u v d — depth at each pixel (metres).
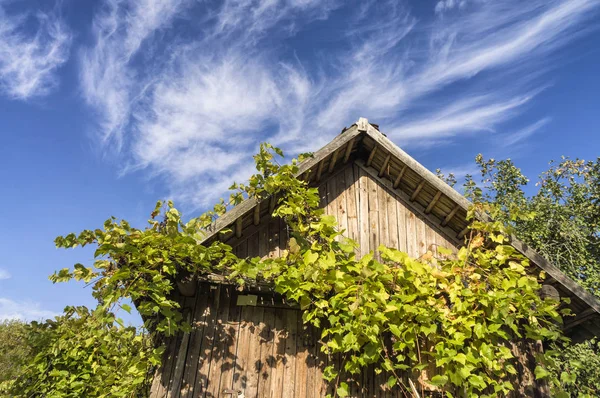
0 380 6.99
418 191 5.61
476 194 5.09
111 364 5.50
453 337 4.42
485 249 5.02
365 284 4.40
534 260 4.69
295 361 4.82
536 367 4.44
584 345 9.55
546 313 4.45
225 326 4.93
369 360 4.54
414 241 5.60
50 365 6.69
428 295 4.60
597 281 10.94
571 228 11.91
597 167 12.71
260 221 5.44
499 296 4.36
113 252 4.12
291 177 4.96
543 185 13.34
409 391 4.59
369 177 5.98
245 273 4.41
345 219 5.64
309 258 4.48
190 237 4.20
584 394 4.74
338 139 5.31
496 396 4.26
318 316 4.68
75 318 6.30
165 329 4.32
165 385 4.57
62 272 4.25
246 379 4.68
